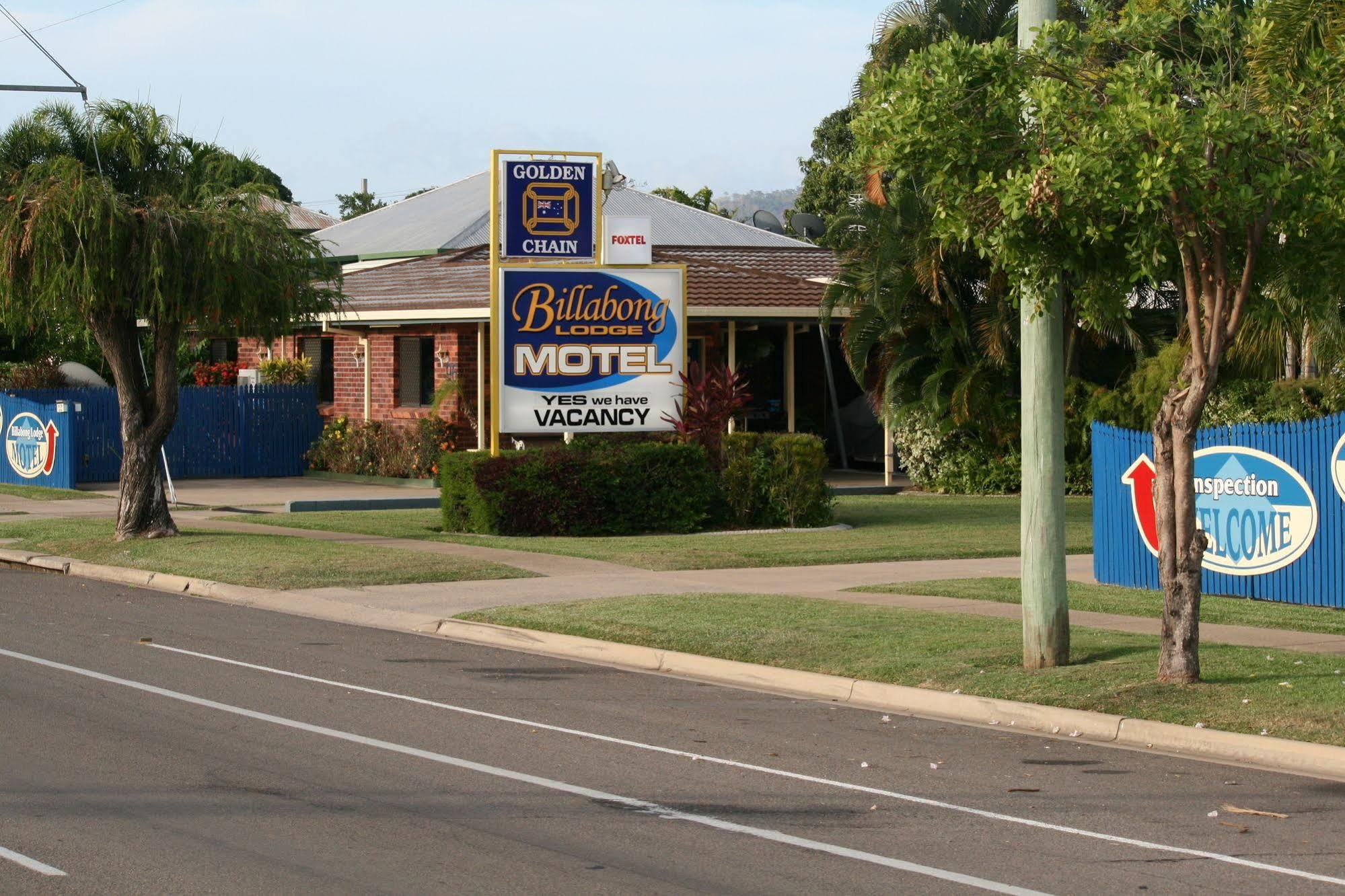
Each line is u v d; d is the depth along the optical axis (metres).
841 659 13.36
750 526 24.84
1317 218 11.12
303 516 26.19
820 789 9.35
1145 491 17.97
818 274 37.88
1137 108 10.71
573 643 14.78
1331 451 16.30
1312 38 16.83
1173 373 27.59
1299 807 9.05
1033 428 12.69
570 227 24.75
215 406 36.31
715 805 8.91
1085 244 12.02
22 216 20.52
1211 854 7.98
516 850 7.85
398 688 12.61
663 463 24.14
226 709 11.51
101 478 35.06
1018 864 7.75
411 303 33.00
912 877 7.49
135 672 13.02
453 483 24.09
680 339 25.08
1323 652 13.29
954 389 30.78
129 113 21.95
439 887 7.20
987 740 10.98
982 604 16.30
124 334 22.17
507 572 19.27
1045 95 11.31
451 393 33.41
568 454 23.70
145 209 20.73
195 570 19.66
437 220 42.25
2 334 44.31
